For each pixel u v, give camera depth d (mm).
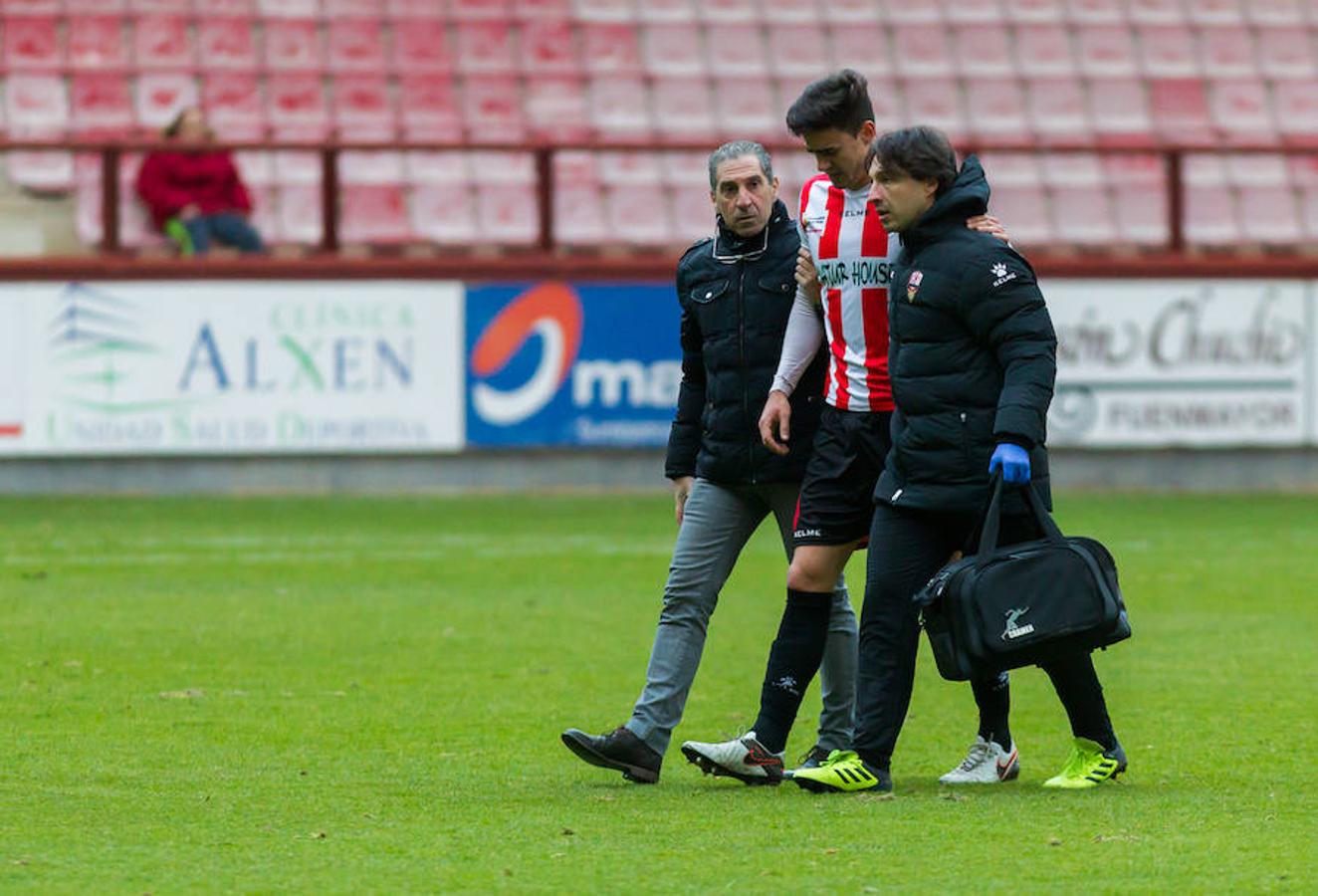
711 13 85188
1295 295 66750
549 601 41781
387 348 62562
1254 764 25766
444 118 80375
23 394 60719
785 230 24688
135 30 80375
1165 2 88812
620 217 78625
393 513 57844
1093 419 65812
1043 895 18469
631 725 24266
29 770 24969
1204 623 39094
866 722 23594
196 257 62688
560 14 84000
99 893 18500
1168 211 68000
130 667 33375
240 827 21578
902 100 84438
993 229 22672
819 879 19078
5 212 71750
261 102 79438
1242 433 66625
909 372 22844
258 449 62031
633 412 64188
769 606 41625
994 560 22125
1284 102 87312
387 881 19016
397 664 34000
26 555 48312
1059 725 29234
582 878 19141
